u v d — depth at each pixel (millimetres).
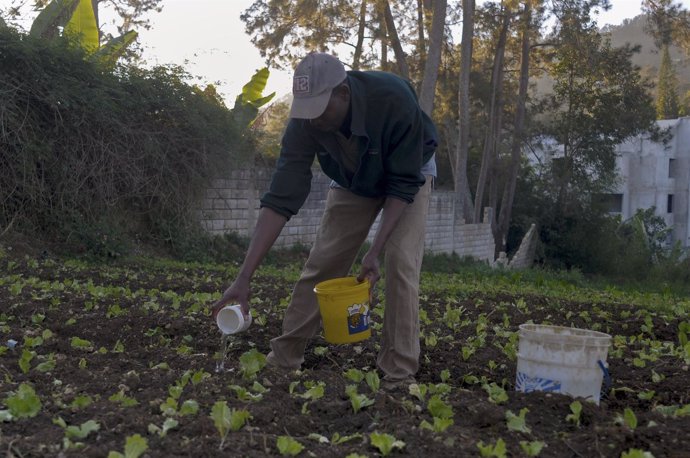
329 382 4266
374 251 4316
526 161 41281
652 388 4625
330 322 4316
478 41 35781
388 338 4543
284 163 4492
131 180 14227
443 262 22391
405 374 4457
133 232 14594
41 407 3510
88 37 15281
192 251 15156
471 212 30984
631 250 37062
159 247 14953
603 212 38125
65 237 13055
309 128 4352
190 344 5789
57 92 12812
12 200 12695
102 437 3143
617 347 6246
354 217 4676
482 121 36219
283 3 28938
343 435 3414
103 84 13727
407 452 3072
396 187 4305
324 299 4281
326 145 4328
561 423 3600
